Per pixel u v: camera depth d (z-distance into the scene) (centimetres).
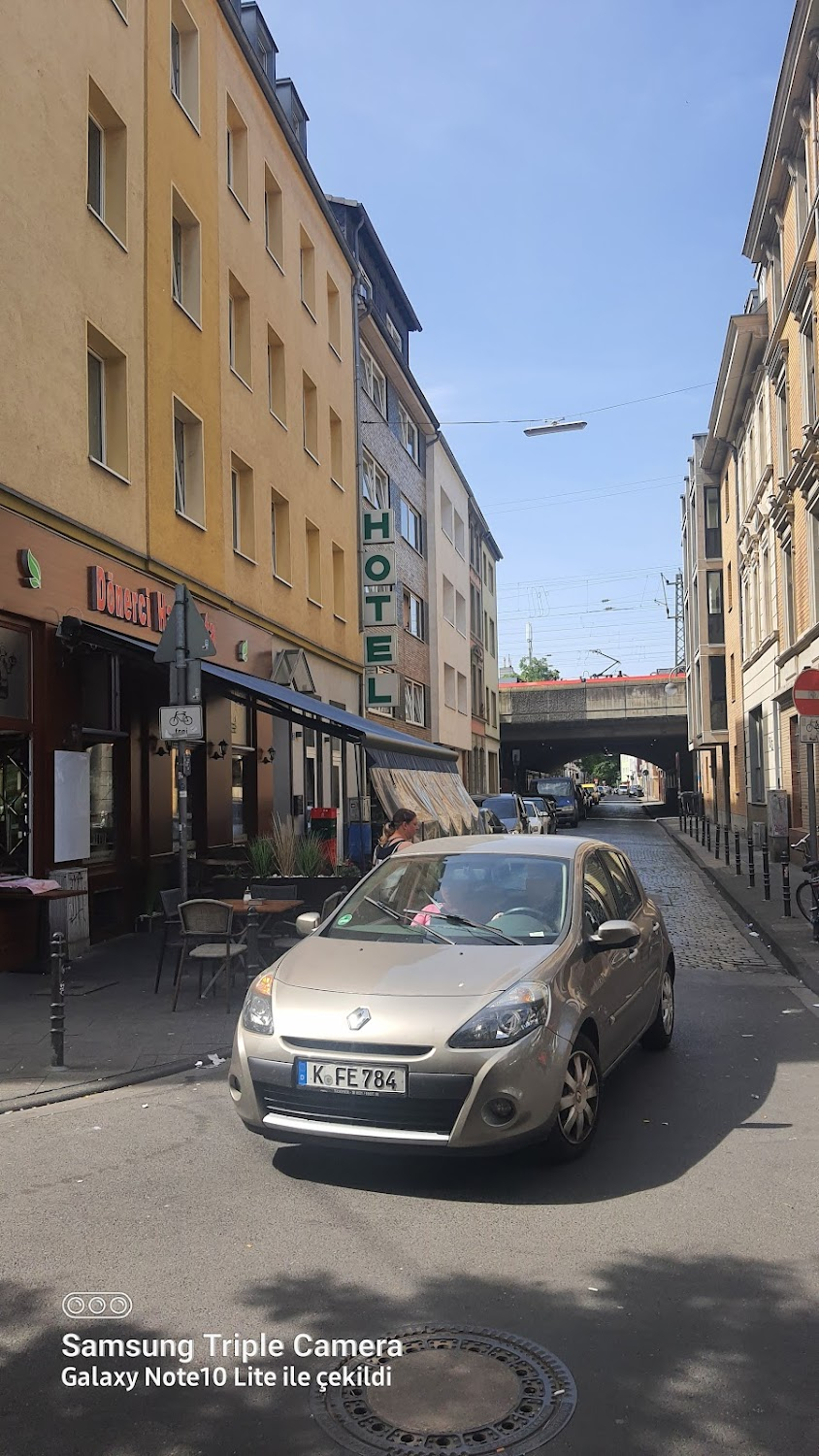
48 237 1111
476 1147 461
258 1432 297
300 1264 402
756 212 2397
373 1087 470
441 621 3759
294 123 2255
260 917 1050
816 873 1247
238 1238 427
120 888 1311
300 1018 495
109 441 1300
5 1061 714
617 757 15288
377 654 2581
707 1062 714
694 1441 288
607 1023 566
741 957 1210
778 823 2366
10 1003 907
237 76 1792
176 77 1584
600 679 5741
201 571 1547
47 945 1055
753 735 3198
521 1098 468
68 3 1171
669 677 5534
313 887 1208
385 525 2597
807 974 1044
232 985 985
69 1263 406
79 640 1106
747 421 3114
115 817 1312
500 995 491
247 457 1792
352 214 2708
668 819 5497
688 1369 324
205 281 1602
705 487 4231
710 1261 400
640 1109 602
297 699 1360
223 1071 699
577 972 542
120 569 1271
